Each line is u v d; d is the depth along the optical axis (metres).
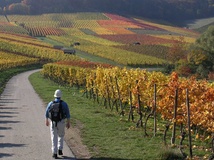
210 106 22.20
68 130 27.05
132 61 149.62
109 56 164.12
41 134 25.48
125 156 20.09
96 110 37.78
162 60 158.12
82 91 52.53
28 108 38.84
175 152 20.09
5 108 38.59
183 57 156.62
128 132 26.44
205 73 116.25
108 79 39.72
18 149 21.28
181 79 29.72
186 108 23.08
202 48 129.50
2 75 93.06
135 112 36.41
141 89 29.25
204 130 26.55
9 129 27.12
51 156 19.91
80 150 21.45
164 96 26.11
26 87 66.88
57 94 20.02
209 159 19.80
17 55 150.12
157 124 30.33
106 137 24.73
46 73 93.56
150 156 20.05
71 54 166.00
